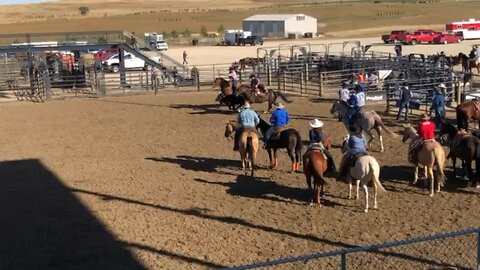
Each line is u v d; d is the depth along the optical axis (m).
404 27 102.94
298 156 18.11
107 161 20.77
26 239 13.47
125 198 16.33
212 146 22.45
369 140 20.55
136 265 11.78
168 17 143.38
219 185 17.27
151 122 28.14
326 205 15.05
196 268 11.53
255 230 13.50
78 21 133.12
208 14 150.25
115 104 34.56
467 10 128.62
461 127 20.72
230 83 32.38
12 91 41.53
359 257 11.73
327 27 110.00
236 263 11.69
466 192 15.72
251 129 18.06
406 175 17.44
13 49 40.34
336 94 34.56
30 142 24.62
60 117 30.67
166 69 43.50
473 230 8.73
